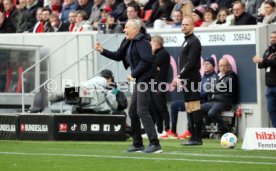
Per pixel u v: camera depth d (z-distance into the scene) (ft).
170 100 192.03
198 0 217.77
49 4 251.39
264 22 189.98
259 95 183.83
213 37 189.26
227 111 184.65
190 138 155.43
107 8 222.28
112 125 168.35
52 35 219.00
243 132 185.06
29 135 172.35
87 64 206.18
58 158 125.39
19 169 109.50
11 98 217.77
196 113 154.71
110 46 205.36
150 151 133.69
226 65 184.03
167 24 208.95
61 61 215.31
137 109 132.77
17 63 219.00
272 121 176.76
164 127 185.98
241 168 108.37
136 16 215.51
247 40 185.57
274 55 173.37
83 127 169.37
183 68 154.92
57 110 191.83
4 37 228.02
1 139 176.35
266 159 122.21
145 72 131.34
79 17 223.71
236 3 191.11
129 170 107.65
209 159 122.42
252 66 184.75
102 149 144.66
